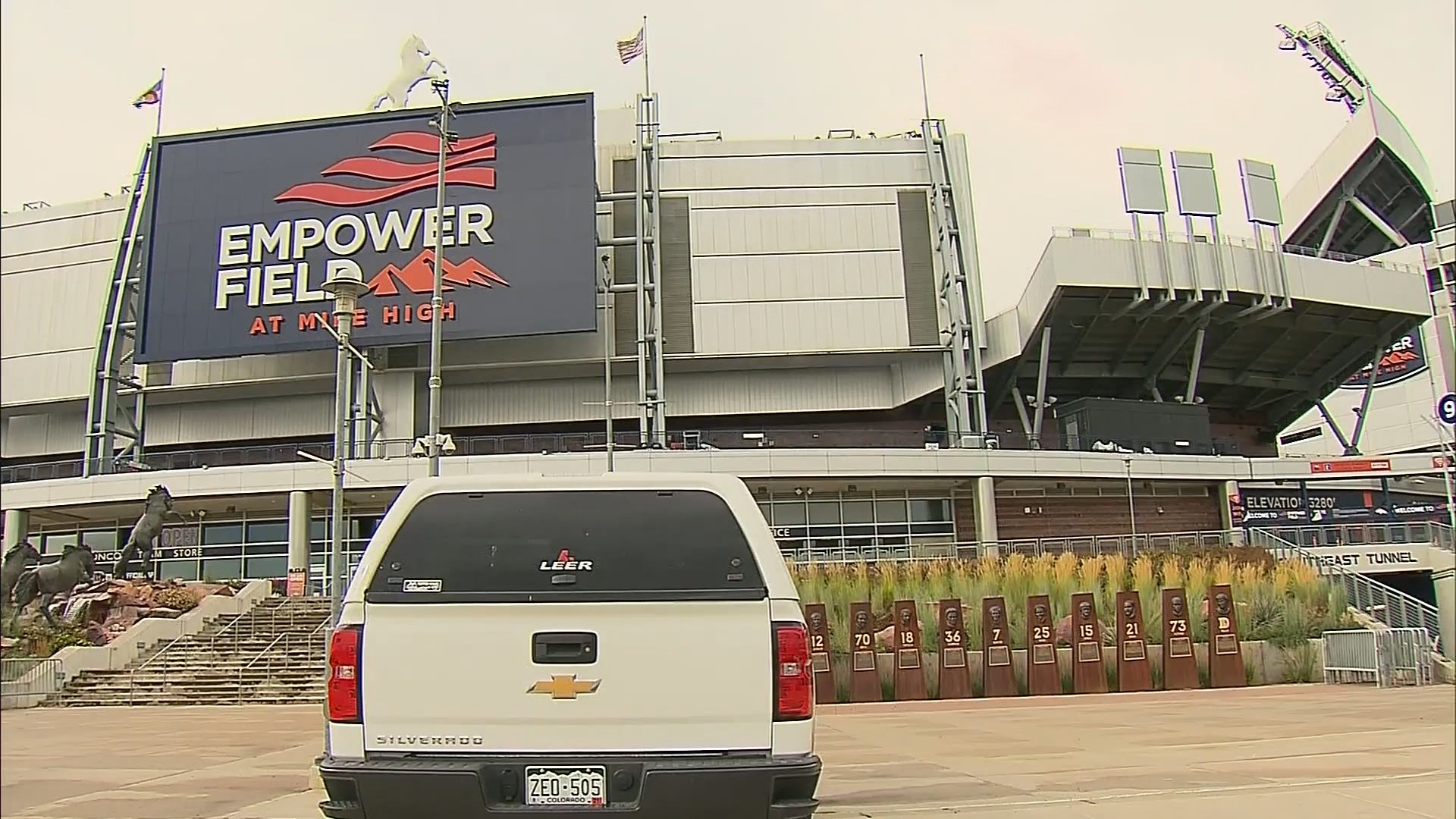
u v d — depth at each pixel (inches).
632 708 176.2
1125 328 1920.5
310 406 1943.9
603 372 1916.8
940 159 1990.7
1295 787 306.8
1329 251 3161.9
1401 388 2965.1
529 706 176.4
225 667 1061.8
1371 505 2015.3
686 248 1925.4
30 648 1087.6
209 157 1857.8
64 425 2031.3
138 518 1798.7
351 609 183.5
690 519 194.5
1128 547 1380.4
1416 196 2947.8
